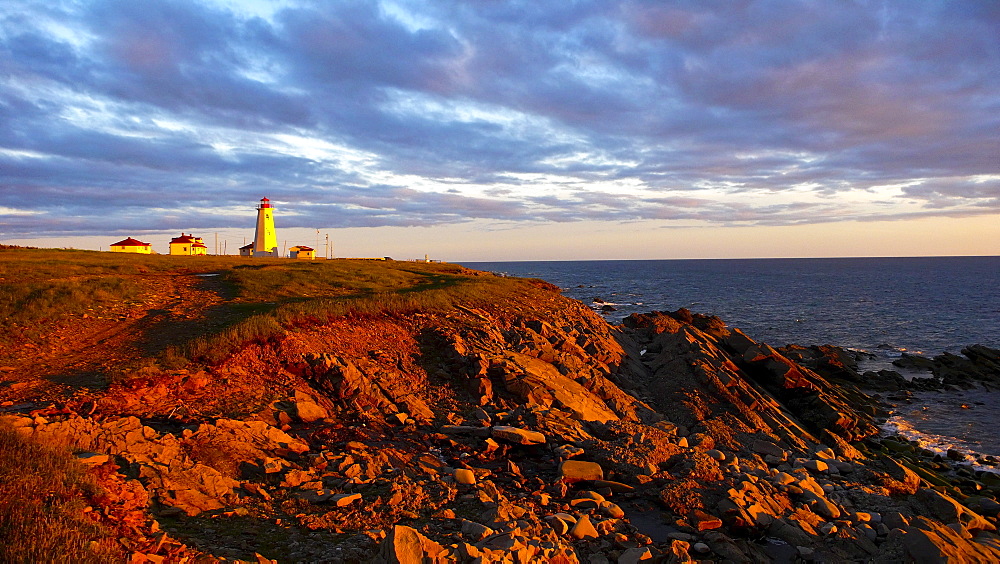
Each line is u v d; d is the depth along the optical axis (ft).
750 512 35.55
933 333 183.52
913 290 375.86
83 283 73.56
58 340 51.24
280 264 135.33
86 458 27.73
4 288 64.28
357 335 63.26
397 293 88.69
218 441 33.99
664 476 40.40
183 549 22.21
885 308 257.34
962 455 69.62
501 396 57.06
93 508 23.63
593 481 39.24
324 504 29.84
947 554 30.71
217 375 45.70
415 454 40.86
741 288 398.21
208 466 31.12
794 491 41.50
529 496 35.63
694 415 65.87
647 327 128.57
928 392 105.60
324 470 34.45
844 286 419.74
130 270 101.96
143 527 23.59
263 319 57.16
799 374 85.35
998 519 46.88
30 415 33.14
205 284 90.94
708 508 36.22
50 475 24.31
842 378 113.29
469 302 94.43
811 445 63.26
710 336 105.91
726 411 67.31
